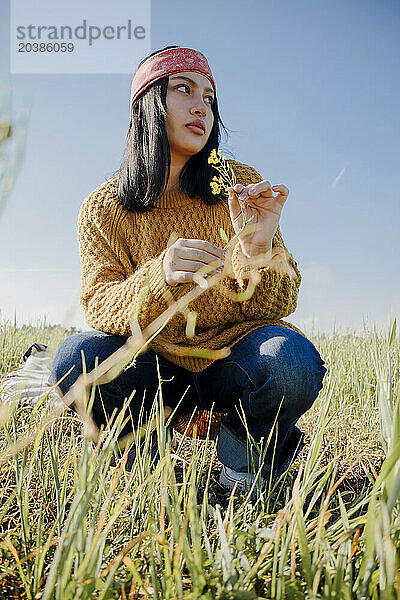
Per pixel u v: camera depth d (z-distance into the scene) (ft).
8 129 1.92
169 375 6.68
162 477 3.53
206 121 7.00
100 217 7.24
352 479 6.33
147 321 5.74
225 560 3.05
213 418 7.11
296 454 6.27
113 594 3.20
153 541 3.40
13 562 3.72
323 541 3.20
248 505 4.50
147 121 6.95
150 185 6.91
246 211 5.77
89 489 3.14
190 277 5.17
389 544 2.51
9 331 14.87
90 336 6.32
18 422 6.28
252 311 6.55
